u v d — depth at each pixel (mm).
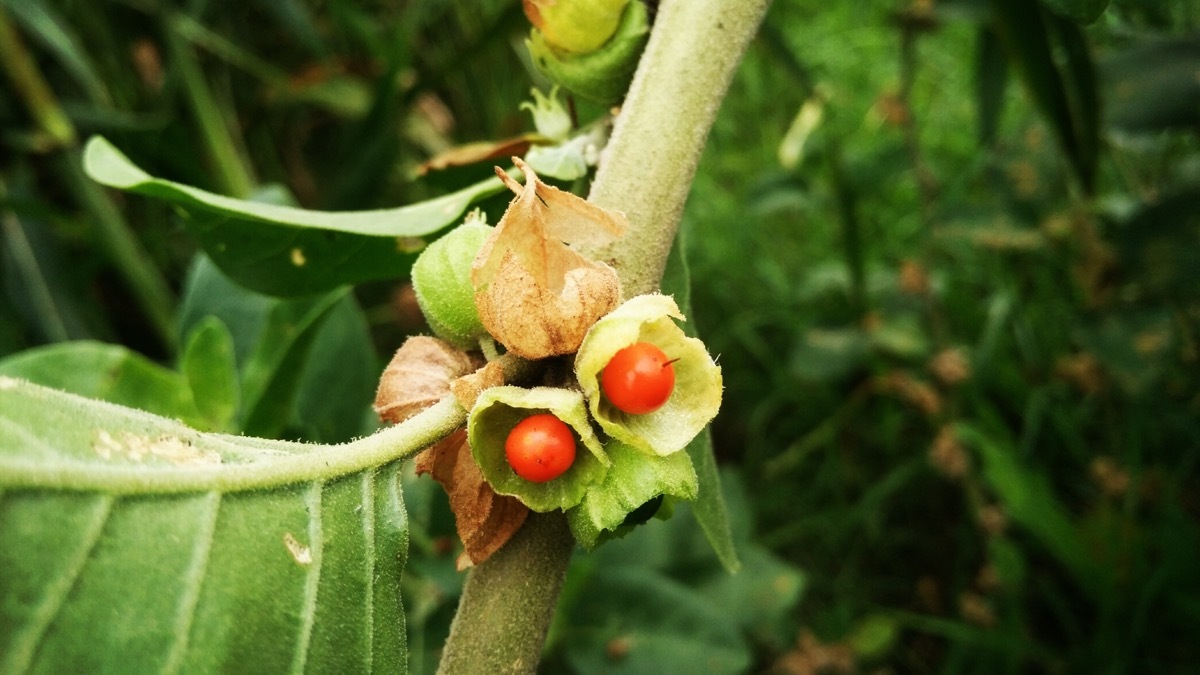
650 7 117
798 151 361
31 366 168
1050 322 307
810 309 350
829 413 323
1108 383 261
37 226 291
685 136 99
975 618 253
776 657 278
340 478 85
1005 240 272
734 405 339
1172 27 264
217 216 125
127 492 76
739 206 368
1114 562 239
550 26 111
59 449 74
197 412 176
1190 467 265
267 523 81
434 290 92
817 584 291
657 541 258
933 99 383
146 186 118
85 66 284
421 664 198
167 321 309
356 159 276
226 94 359
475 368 95
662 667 218
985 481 286
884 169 302
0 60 276
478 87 382
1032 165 275
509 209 82
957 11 254
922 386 275
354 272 137
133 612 74
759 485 313
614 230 86
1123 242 252
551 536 91
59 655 71
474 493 90
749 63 401
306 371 202
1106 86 238
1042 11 196
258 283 136
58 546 72
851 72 401
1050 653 246
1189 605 228
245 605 79
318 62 375
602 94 116
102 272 340
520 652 91
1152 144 280
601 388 86
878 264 356
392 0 410
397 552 86
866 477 313
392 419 95
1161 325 249
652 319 82
